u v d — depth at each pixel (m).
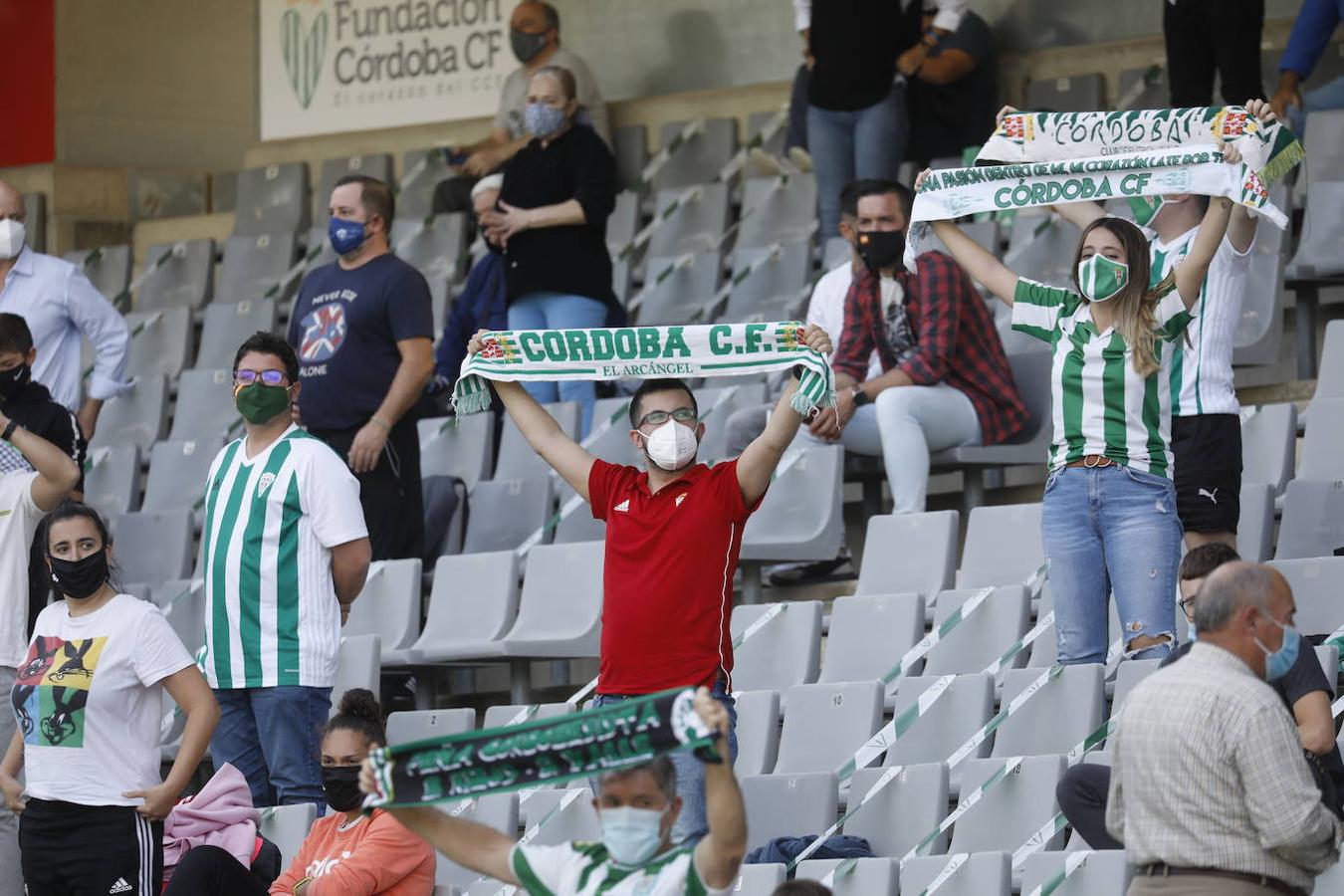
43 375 31.94
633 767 13.91
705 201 43.00
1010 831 22.06
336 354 30.45
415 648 29.81
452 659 29.58
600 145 34.91
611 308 34.97
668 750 13.53
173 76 53.69
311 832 22.39
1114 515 21.86
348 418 30.45
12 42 54.56
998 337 30.39
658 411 19.05
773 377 35.72
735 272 39.50
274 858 23.16
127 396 41.41
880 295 30.09
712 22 48.72
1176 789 15.22
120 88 53.78
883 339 29.92
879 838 22.83
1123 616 21.83
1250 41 35.31
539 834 24.69
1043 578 27.25
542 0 47.91
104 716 22.77
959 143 40.72
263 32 52.97
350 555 25.36
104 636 22.88
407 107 51.12
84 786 22.59
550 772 13.88
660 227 43.22
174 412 41.91
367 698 22.14
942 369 29.42
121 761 22.80
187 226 51.47
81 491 27.36
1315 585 24.17
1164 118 22.80
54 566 22.86
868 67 38.31
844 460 30.58
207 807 23.25
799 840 22.39
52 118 53.78
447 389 36.59
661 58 49.34
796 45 47.75
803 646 27.05
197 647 31.86
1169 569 21.75
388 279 30.39
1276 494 27.98
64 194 51.75
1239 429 24.50
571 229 34.53
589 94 44.47
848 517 32.41
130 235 52.31
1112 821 16.09
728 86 48.47
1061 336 22.25
